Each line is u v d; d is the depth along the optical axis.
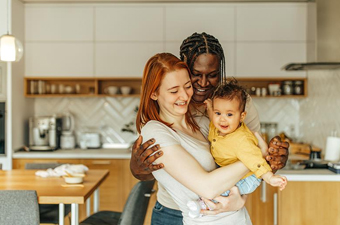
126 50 4.64
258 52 4.58
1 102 4.32
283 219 3.03
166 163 1.49
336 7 3.46
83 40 4.66
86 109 5.04
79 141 5.03
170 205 1.74
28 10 4.66
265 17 4.57
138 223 2.64
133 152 1.54
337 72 3.70
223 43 4.59
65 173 3.20
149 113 1.63
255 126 1.87
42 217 2.99
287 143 1.52
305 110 4.68
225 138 1.56
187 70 1.57
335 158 3.49
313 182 3.01
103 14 4.64
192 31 4.59
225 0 4.56
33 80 4.82
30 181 3.00
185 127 1.67
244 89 1.60
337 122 3.71
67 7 4.65
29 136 4.76
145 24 4.62
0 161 4.33
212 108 1.60
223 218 1.57
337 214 3.02
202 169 1.47
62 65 4.67
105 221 3.01
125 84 4.94
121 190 4.36
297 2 4.55
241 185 1.59
